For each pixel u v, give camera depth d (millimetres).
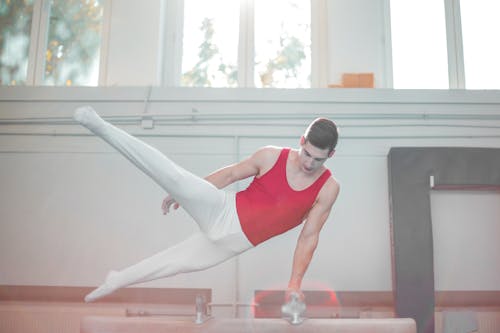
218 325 2455
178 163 3979
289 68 4680
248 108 4051
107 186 3922
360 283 3732
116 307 3846
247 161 2227
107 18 4617
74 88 4121
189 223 3834
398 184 3701
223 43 4754
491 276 3723
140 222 3854
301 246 2248
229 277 3766
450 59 4562
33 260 3828
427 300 3506
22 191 3932
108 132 1868
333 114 4016
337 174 3912
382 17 4586
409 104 4027
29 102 4102
